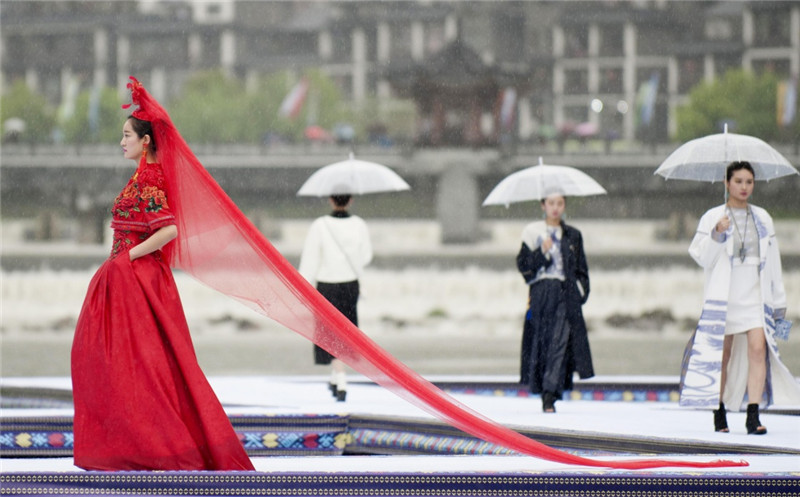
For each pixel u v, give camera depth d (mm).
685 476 17500
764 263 22781
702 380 22547
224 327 81938
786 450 20625
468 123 169000
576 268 26672
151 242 17828
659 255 144375
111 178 173625
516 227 168125
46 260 146625
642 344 70000
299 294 18734
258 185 177750
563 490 17594
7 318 90875
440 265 144875
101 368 17406
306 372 54812
